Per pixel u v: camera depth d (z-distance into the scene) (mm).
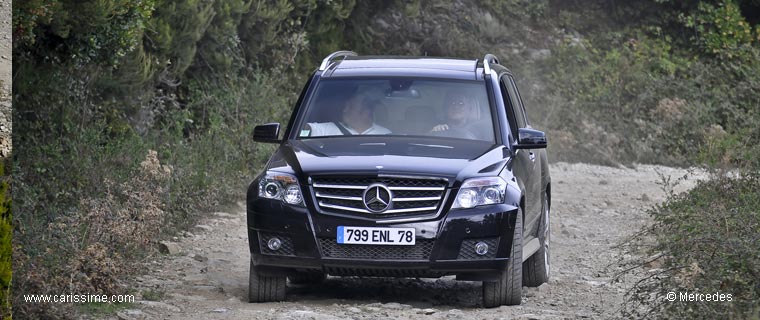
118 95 47875
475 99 30094
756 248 26547
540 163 32875
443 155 27484
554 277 34094
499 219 26250
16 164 35750
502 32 92438
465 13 92562
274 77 64688
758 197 40312
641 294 29531
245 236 41219
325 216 26078
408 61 32094
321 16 72500
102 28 38812
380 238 25859
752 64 91375
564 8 99312
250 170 53250
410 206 26141
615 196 58938
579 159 77438
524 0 97688
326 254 26203
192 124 55844
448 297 30078
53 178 37156
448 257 26062
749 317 23203
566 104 83812
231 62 59500
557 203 55094
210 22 56094
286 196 26422
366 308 26500
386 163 26578
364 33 81188
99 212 30984
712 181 45188
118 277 29266
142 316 25078
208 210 45281
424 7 88938
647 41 94625
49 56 39781
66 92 41219
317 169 26500
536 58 91000
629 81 87312
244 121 56906
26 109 39531
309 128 29688
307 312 25328
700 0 96562
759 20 100250
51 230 29562
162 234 38750
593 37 95312
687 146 78875
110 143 43125
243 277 32500
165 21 50906
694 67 90812
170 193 41438
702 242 27547
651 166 76438
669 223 37281
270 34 63375
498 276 26531
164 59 51281
